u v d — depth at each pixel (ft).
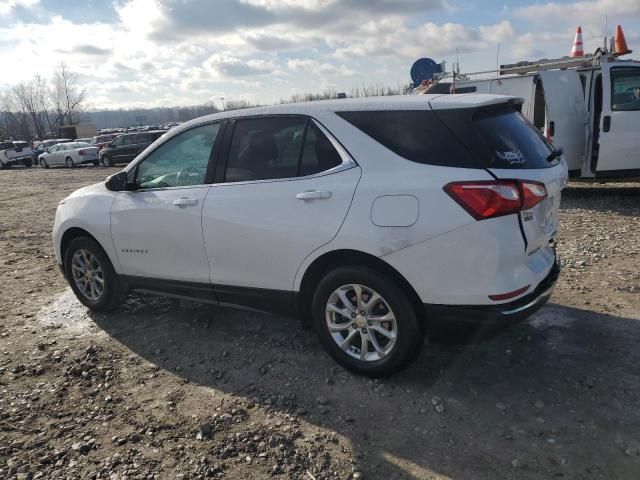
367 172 10.87
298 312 12.18
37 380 12.52
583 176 29.73
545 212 10.94
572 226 24.45
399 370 11.26
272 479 8.91
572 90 28.94
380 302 11.06
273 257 11.96
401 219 10.34
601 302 15.16
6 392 12.01
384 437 9.77
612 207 28.37
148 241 14.11
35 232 30.91
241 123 12.82
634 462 8.79
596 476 8.54
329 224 11.06
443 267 10.16
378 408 10.63
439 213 10.05
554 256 12.03
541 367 11.84
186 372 12.57
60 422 10.78
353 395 11.12
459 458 9.11
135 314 16.28
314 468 9.11
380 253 10.56
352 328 11.53
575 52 35.73
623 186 34.27
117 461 9.52
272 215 11.80
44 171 91.45
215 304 13.56
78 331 15.29
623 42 33.19
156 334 14.73
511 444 9.39
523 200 9.96
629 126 27.86
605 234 22.62
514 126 11.40
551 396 10.73
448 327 10.48
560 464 8.84
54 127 244.01
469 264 9.99
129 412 11.02
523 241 10.14
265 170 12.25
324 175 11.36
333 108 11.65
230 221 12.39
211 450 9.70
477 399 10.75
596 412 10.14
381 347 11.38
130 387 12.02
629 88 27.76
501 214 9.82
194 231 13.10
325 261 11.50
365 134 11.12
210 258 13.03
